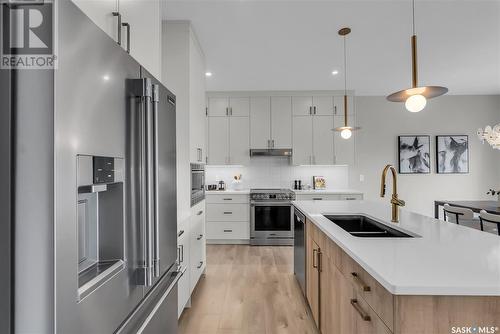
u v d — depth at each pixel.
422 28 2.81
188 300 2.50
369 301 1.13
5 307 0.64
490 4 2.41
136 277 1.06
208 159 5.01
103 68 0.87
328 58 3.56
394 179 1.98
